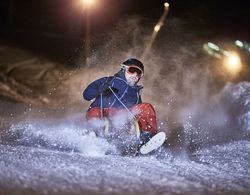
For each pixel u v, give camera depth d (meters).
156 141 8.05
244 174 7.26
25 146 8.38
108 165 6.80
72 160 6.96
